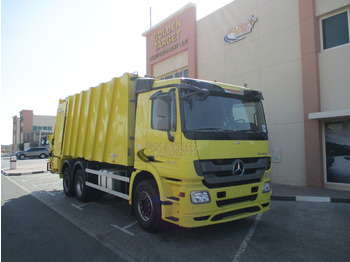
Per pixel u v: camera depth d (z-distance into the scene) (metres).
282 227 5.52
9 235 5.35
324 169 8.92
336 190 8.47
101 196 8.41
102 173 6.95
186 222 4.23
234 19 11.45
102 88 7.10
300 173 9.28
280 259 4.03
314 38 8.84
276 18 9.98
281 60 9.81
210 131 4.62
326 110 8.70
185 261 4.04
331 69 8.60
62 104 9.91
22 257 4.30
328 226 5.54
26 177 15.76
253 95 5.56
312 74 8.84
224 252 4.31
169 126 4.64
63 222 6.20
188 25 13.56
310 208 6.91
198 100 4.74
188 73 13.52
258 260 4.01
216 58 12.21
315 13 8.97
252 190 5.02
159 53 15.63
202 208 4.27
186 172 4.27
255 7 10.66
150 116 5.24
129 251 4.46
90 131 7.56
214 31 12.36
